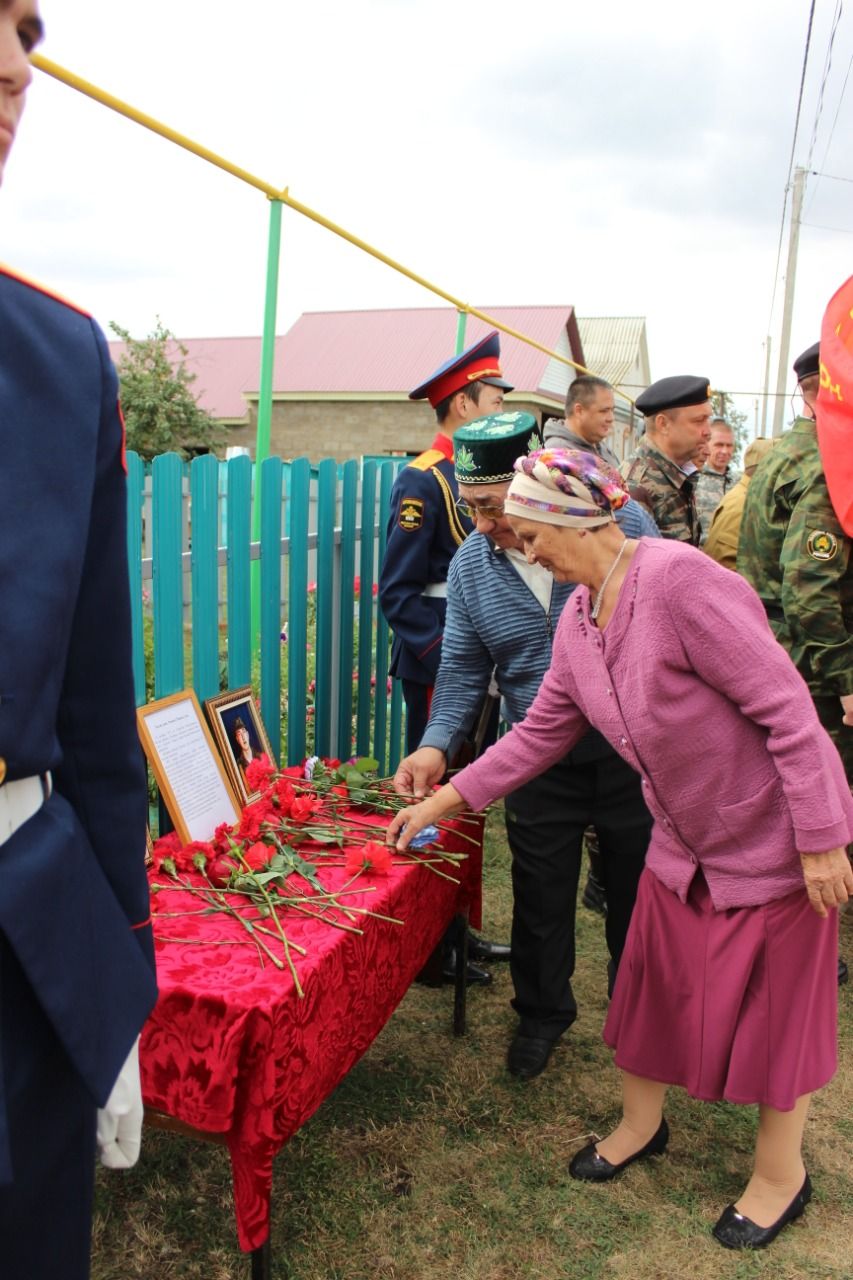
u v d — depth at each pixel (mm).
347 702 3549
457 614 2580
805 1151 2381
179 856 2037
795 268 18562
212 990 1572
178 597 2479
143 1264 1938
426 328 22031
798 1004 1941
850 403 2709
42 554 865
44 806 945
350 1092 2508
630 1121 2260
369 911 1909
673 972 2055
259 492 2844
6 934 866
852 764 3094
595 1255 2020
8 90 841
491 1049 2736
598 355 29547
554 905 2588
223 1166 2215
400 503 3008
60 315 940
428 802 2205
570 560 1903
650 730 1858
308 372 21625
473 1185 2201
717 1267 2000
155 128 2260
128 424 18359
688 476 3967
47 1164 971
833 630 2816
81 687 1010
